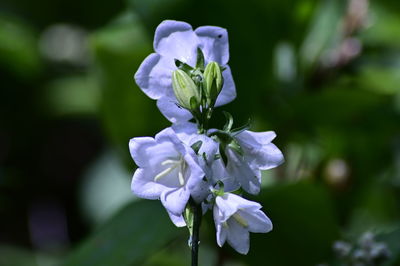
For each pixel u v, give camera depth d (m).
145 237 0.70
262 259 0.77
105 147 1.09
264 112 0.85
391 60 0.98
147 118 0.83
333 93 0.83
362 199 0.91
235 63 0.80
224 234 0.53
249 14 0.79
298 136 0.87
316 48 0.90
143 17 0.76
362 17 0.90
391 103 0.89
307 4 0.83
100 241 0.71
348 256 0.69
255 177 0.53
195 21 0.77
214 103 0.54
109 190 1.03
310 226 0.75
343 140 0.89
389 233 0.71
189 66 0.54
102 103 0.82
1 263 1.00
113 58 0.80
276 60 0.84
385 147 0.91
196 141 0.52
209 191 0.52
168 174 0.53
